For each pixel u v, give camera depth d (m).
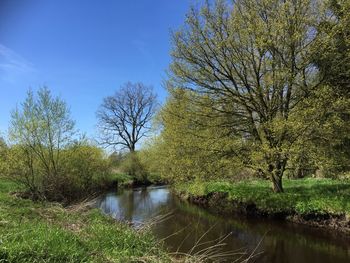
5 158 21.48
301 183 23.23
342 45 17.92
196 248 13.67
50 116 22.88
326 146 17.42
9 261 6.39
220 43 18.70
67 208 15.48
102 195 32.31
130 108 61.97
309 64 18.64
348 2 16.67
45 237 7.75
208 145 20.12
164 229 17.25
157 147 38.34
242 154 19.62
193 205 25.52
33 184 21.55
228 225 17.95
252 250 13.55
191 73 20.33
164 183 51.09
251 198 20.52
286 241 14.57
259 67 19.28
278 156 17.80
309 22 18.14
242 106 20.83
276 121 17.16
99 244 8.79
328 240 14.33
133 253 8.80
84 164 26.14
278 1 18.36
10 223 9.48
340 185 19.55
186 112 20.80
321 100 16.58
